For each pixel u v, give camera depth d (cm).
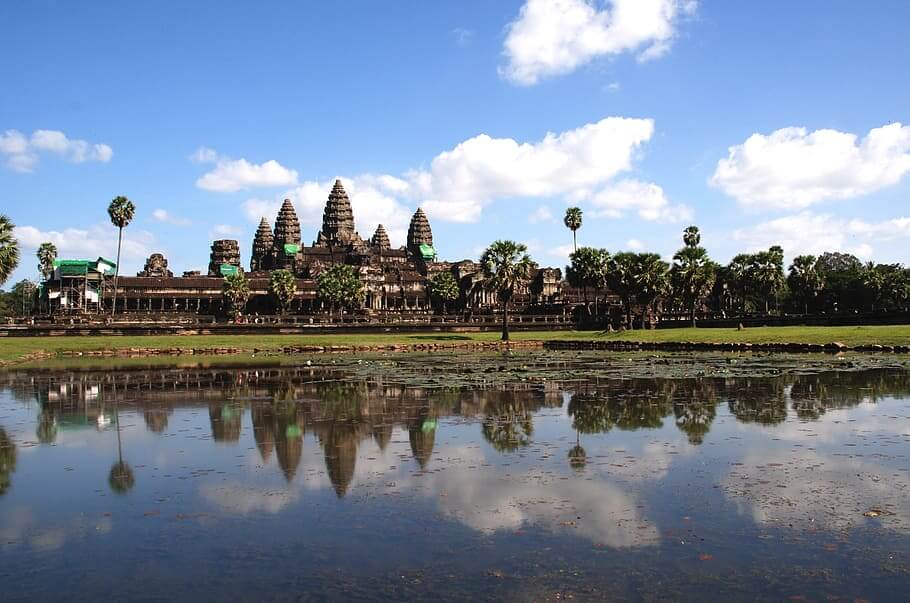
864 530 1436
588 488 1766
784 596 1144
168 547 1404
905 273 15750
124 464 2136
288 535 1457
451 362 6378
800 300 15525
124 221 13688
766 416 2798
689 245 13912
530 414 2988
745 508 1588
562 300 17875
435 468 2006
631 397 3494
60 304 14912
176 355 8256
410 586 1198
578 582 1204
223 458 2192
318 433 2594
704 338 8538
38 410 3344
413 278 19212
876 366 4988
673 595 1151
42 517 1611
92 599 1176
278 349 9000
